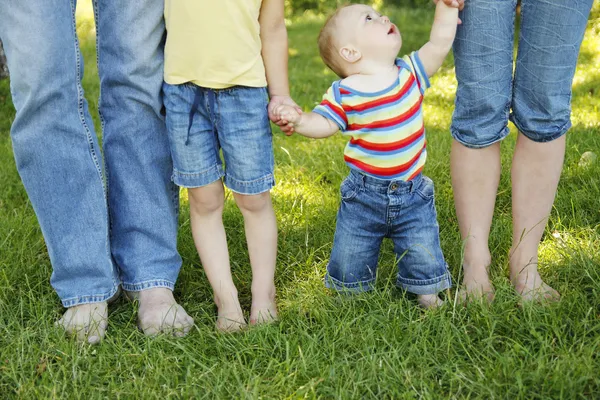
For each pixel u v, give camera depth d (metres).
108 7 2.51
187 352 2.39
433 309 2.54
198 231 2.66
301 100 6.09
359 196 2.54
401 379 2.19
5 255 3.12
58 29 2.38
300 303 2.71
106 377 2.31
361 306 2.63
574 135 4.27
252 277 2.79
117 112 2.64
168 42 2.46
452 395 2.14
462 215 2.74
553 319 2.40
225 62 2.39
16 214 3.62
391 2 10.92
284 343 2.44
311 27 10.70
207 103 2.45
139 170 2.70
